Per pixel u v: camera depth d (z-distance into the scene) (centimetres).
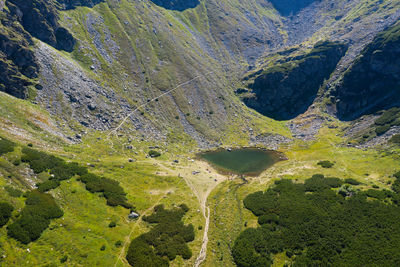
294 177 8056
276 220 5866
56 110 9056
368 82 13700
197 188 7706
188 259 5003
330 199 6297
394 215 5391
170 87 13675
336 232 5203
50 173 5878
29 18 10856
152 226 5662
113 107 11038
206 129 12606
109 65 12912
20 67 8994
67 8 14400
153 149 10050
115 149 8981
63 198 5403
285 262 4856
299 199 6531
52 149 7219
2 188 4641
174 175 8194
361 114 13025
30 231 4206
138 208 6162
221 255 5172
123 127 10444
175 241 5325
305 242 5156
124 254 4750
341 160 9294
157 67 14400
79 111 9712
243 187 7881
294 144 12006
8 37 8725
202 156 10562
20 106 7919
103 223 5275
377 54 13388
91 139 8981
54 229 4556
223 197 7306
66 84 10038
